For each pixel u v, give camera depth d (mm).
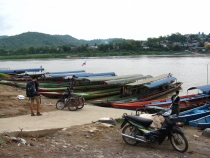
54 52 124938
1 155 6145
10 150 6555
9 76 33000
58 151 6805
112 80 24594
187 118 12070
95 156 6602
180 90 29078
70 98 13094
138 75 29422
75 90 24812
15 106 13070
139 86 22484
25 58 110375
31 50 124500
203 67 55531
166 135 7414
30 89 10961
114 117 11531
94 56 119812
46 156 6363
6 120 9984
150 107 12203
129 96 22016
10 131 7988
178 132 7207
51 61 87438
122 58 99875
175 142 7348
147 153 7043
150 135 7430
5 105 13047
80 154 6688
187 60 80250
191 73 45156
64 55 117188
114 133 8891
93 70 51969
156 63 68688
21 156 6211
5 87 25266
